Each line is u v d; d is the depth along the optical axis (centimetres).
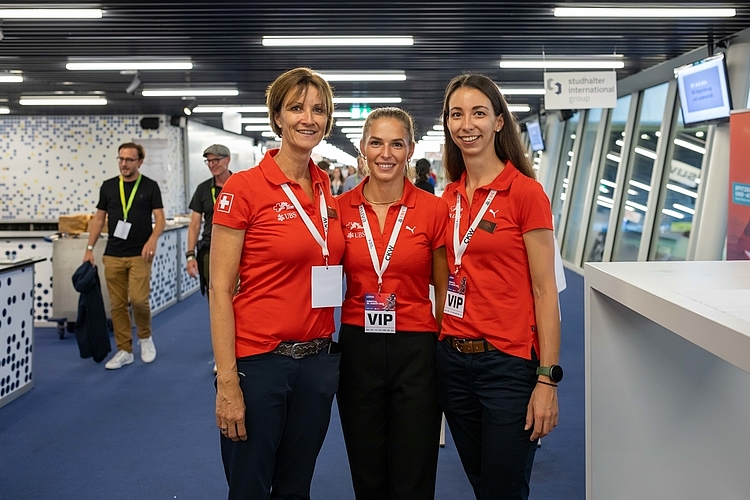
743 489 180
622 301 154
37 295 718
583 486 308
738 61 647
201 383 493
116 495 304
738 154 445
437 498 300
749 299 129
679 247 776
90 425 402
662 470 175
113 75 858
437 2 537
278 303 193
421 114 1422
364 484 217
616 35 654
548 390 187
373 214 214
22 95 1006
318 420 203
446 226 209
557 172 1329
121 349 547
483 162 199
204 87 957
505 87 977
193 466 338
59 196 1234
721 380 178
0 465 340
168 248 841
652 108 920
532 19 592
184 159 1341
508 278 193
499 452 192
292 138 194
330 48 716
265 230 192
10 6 538
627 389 172
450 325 203
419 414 209
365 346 212
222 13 565
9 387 447
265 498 197
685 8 555
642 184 909
